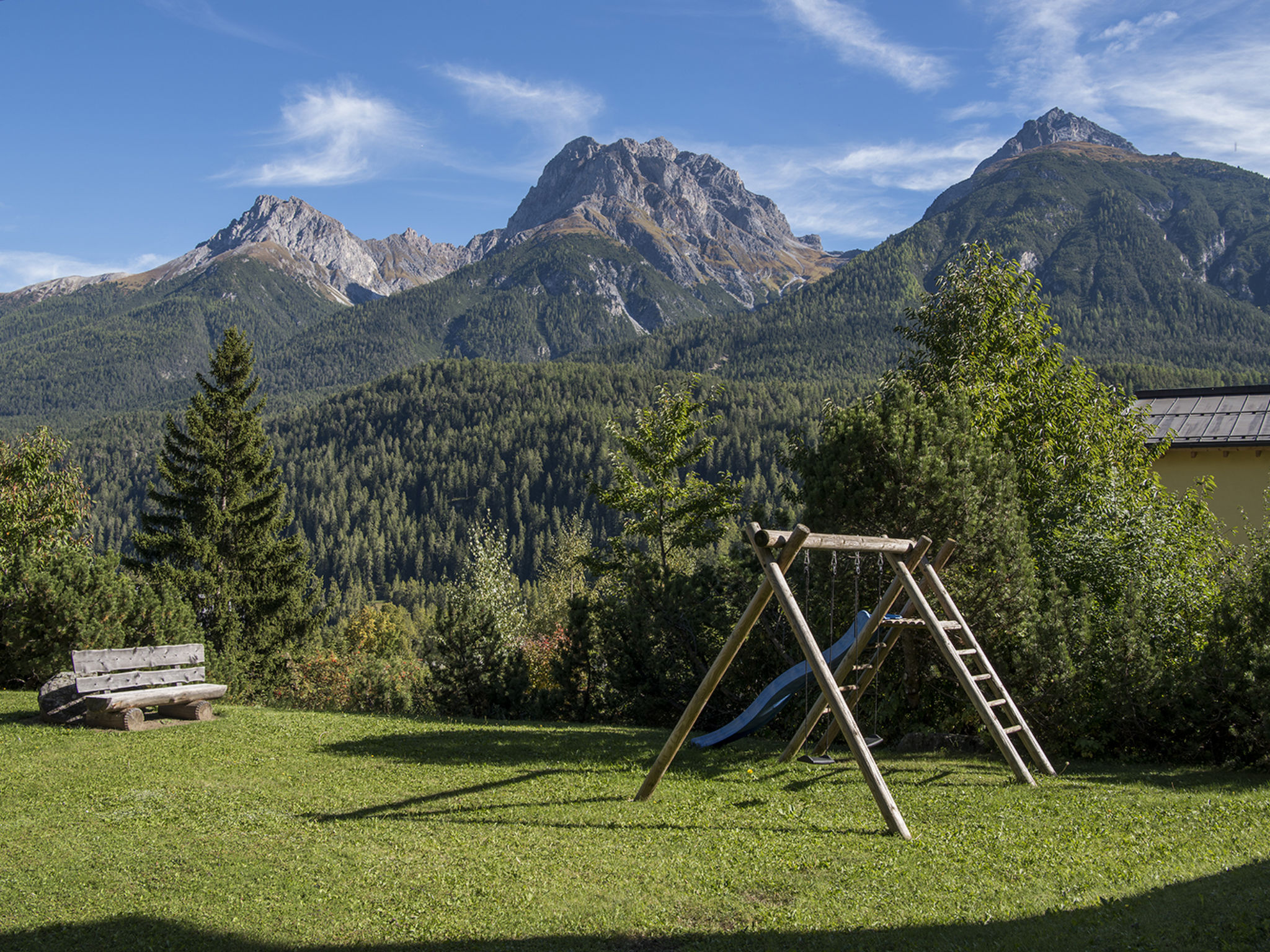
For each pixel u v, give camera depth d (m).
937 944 4.66
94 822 7.29
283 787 8.86
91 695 11.94
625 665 16.88
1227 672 10.53
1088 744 11.36
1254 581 11.52
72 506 25.08
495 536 35.00
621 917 5.23
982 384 18.03
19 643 15.66
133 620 16.62
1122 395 19.31
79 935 4.90
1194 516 18.11
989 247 19.39
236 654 30.17
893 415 13.54
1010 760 9.47
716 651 15.95
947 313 19.30
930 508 12.65
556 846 6.78
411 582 171.75
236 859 6.30
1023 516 13.61
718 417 25.73
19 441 24.50
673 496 25.80
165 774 9.34
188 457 33.66
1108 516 15.37
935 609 12.58
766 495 166.50
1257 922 4.51
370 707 22.69
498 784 9.17
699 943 4.81
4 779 8.96
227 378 34.22
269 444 34.84
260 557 33.41
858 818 7.82
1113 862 6.15
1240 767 10.35
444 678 17.97
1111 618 12.20
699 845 6.84
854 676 12.45
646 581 17.38
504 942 4.86
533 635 40.97
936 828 7.43
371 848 6.64
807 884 5.82
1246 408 23.53
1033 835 7.08
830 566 13.48
